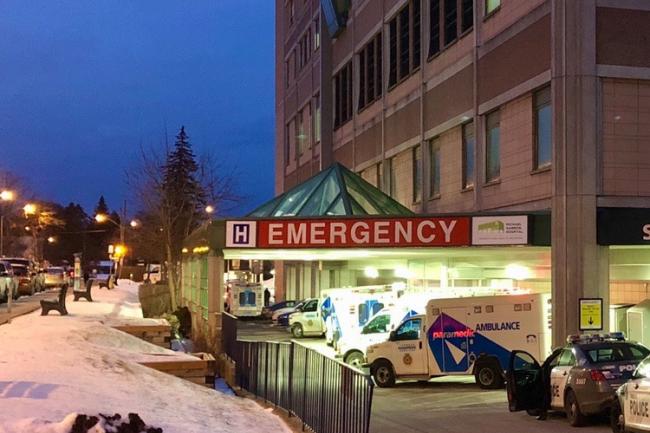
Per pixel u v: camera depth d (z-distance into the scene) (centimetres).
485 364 2031
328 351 2752
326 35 4553
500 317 2064
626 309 2130
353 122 4009
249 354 1697
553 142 2098
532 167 2233
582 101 2064
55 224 11188
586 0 2075
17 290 3497
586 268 2047
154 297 3278
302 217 2266
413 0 3161
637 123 2098
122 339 1691
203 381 1445
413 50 3159
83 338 1537
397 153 3341
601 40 2084
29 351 1255
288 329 4162
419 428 1406
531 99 2245
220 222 2283
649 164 2095
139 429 753
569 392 1427
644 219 2061
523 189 2286
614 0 2092
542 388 1522
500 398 1842
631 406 1166
